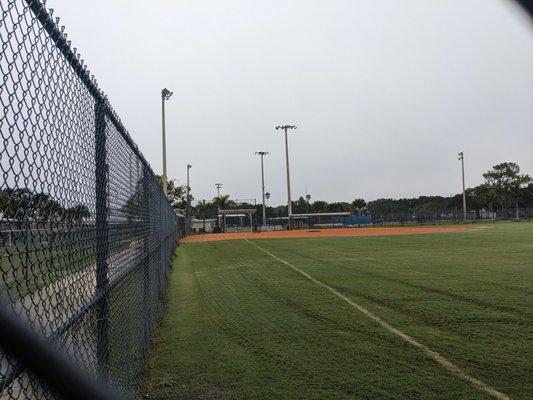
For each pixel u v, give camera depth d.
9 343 1.88
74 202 2.40
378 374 4.83
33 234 1.85
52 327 2.00
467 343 5.81
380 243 23.95
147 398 4.42
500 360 5.16
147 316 5.84
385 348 5.70
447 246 20.83
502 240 23.97
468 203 92.12
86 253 2.68
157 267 8.18
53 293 2.12
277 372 4.97
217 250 23.06
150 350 5.96
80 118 2.55
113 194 3.62
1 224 1.59
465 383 4.53
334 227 59.66
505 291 9.26
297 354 5.57
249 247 24.25
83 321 2.63
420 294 9.10
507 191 90.62
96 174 3.00
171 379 4.86
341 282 10.91
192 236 44.12
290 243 26.39
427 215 69.25
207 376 4.93
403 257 16.34
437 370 4.90
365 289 9.84
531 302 8.17
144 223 5.82
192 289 10.91
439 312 7.51
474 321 6.89
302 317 7.47
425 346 5.72
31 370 2.13
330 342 6.02
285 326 6.92
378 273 12.29
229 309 8.35
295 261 16.12
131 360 4.31
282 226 61.72
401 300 8.56
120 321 3.78
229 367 5.18
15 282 1.76
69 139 2.31
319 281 11.20
